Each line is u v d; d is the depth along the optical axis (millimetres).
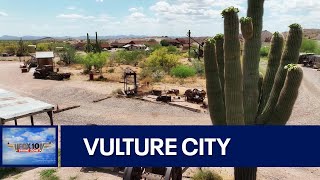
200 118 20422
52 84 33938
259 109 9648
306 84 33719
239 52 7926
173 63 43531
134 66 50906
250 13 8711
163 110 22531
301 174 12266
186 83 33031
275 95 8867
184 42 115375
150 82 33562
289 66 8070
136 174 10008
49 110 16078
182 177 11539
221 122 9430
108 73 42062
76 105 24234
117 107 23688
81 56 56562
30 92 29922
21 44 84000
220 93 9398
